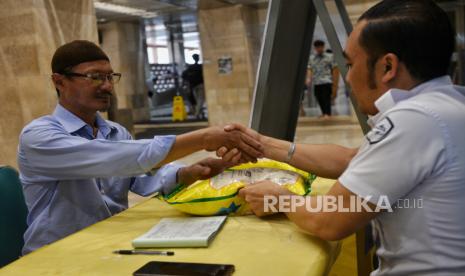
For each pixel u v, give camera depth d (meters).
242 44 8.75
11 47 3.86
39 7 3.79
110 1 7.48
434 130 0.85
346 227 0.95
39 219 1.44
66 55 1.42
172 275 0.89
